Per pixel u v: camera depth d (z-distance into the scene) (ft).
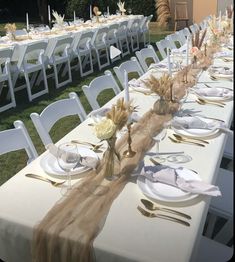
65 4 50.11
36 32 25.27
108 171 5.65
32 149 7.27
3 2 55.42
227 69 12.73
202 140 7.07
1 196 5.34
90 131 7.59
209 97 9.41
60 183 5.64
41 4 50.34
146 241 4.42
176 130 7.32
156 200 5.07
